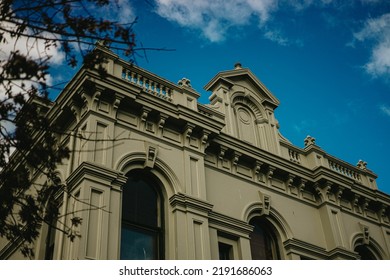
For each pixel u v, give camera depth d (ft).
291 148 67.77
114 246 42.50
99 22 26.81
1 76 25.35
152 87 56.08
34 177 52.49
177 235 47.21
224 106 64.34
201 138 55.47
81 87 48.62
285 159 62.85
